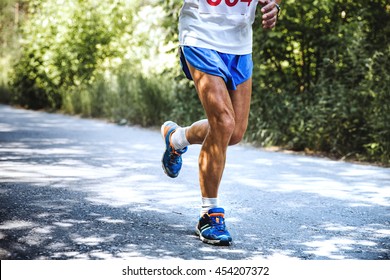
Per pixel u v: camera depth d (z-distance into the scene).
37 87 19.98
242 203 5.91
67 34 19.09
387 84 9.39
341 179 7.54
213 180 4.49
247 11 4.56
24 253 3.97
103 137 11.55
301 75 11.71
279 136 10.84
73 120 15.93
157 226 4.82
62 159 8.38
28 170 7.31
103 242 4.29
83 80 18.78
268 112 11.02
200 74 4.46
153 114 14.06
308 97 10.98
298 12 11.05
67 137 11.38
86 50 18.88
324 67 10.74
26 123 14.40
